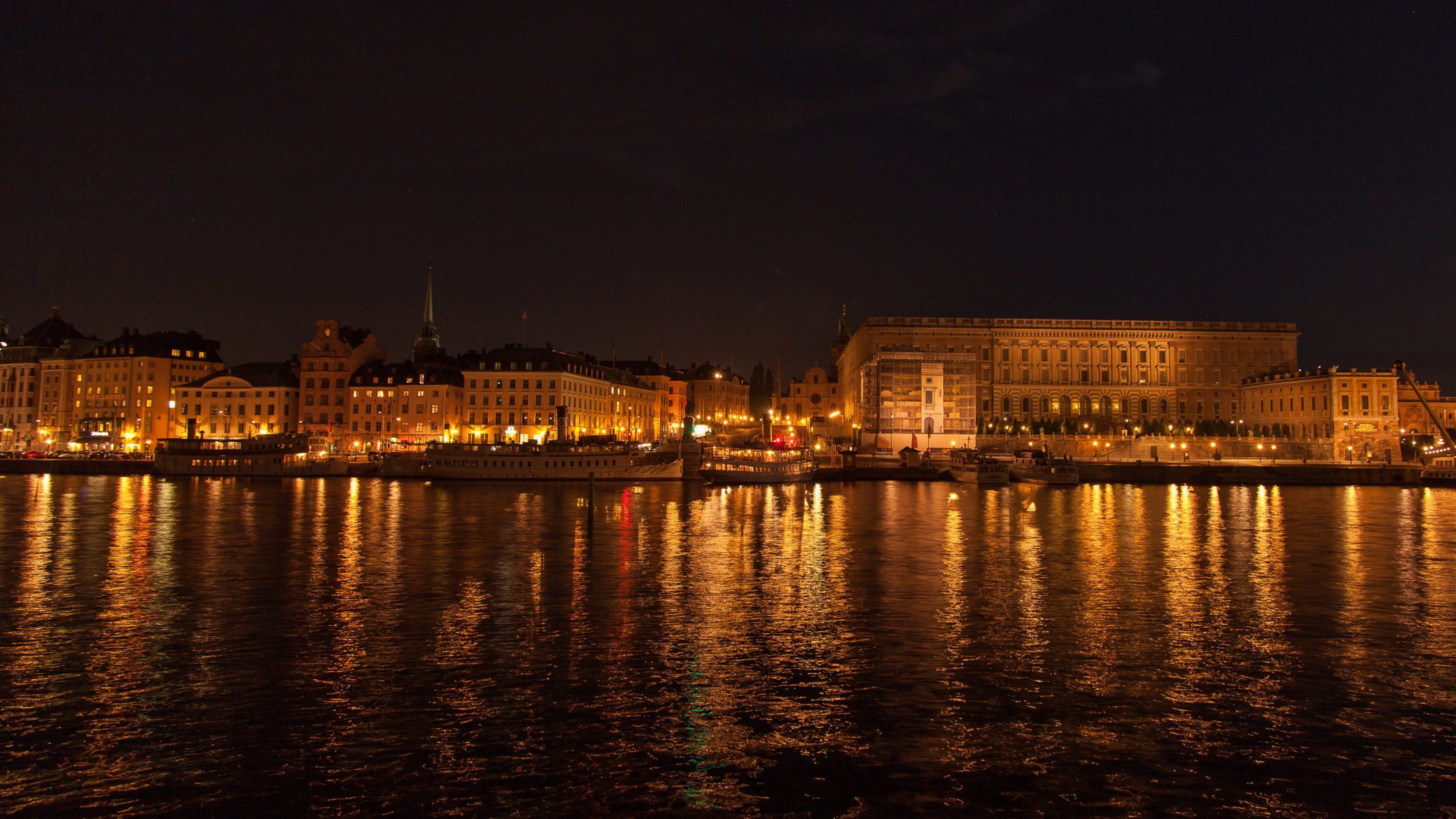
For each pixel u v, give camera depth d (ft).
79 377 649.20
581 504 303.48
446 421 594.24
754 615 123.24
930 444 623.77
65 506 287.69
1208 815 64.80
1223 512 293.84
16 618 120.67
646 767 71.82
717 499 336.90
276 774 70.54
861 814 64.18
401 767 71.72
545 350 619.26
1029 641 109.81
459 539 204.13
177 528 224.94
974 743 76.89
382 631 113.39
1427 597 139.74
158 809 65.05
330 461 464.65
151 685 91.97
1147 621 120.98
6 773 70.79
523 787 68.33
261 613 123.95
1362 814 65.26
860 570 162.71
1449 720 83.20
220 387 622.13
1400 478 466.29
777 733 78.74
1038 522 254.27
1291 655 104.47
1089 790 68.23
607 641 108.78
